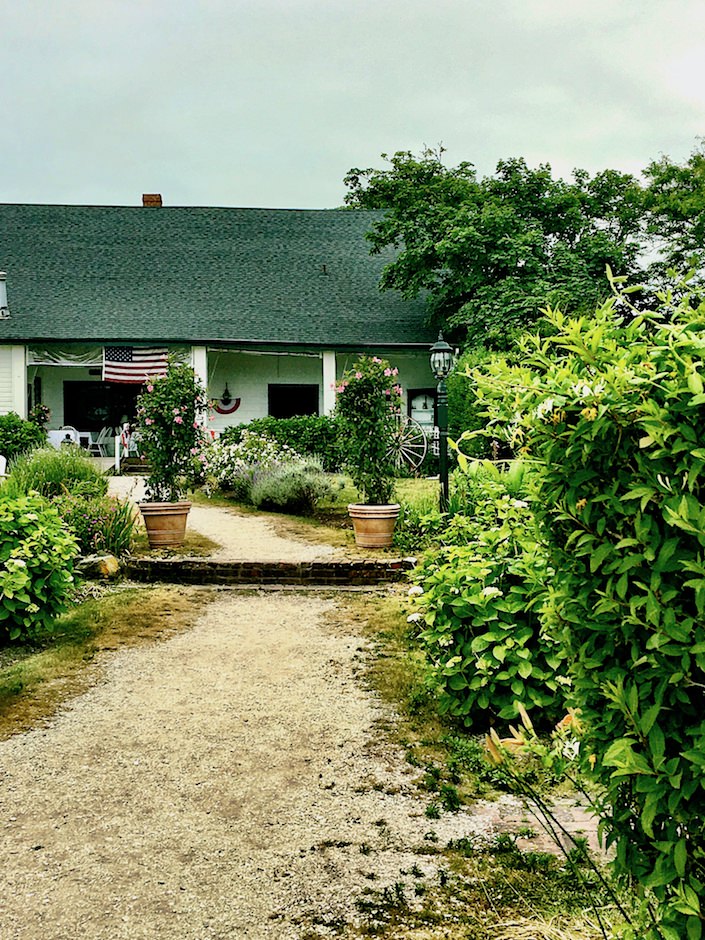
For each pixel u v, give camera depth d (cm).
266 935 271
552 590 224
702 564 172
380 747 441
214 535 1100
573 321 205
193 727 473
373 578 897
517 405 212
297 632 689
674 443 179
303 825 351
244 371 2180
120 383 2189
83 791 388
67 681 555
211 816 362
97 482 1244
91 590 805
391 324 2139
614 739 199
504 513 297
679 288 209
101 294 2145
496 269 1891
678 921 186
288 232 2469
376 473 1051
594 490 201
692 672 185
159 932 274
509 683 446
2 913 286
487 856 319
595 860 311
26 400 1977
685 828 190
